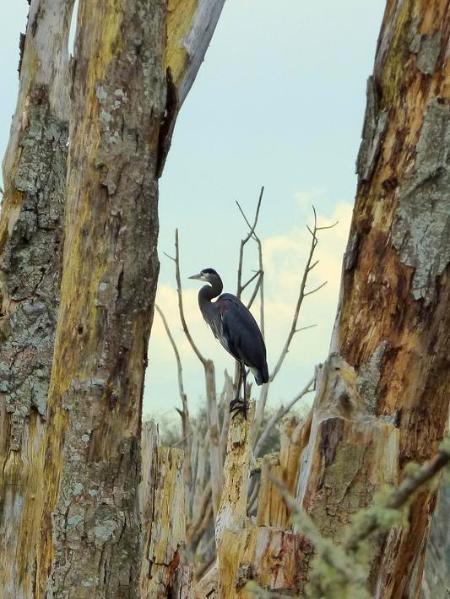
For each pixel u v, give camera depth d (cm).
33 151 1489
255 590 626
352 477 920
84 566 1062
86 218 1084
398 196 1055
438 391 1054
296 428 1062
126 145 1086
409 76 1057
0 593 1419
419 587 1058
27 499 1441
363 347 1058
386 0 1082
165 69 1112
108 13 1097
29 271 1477
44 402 1462
